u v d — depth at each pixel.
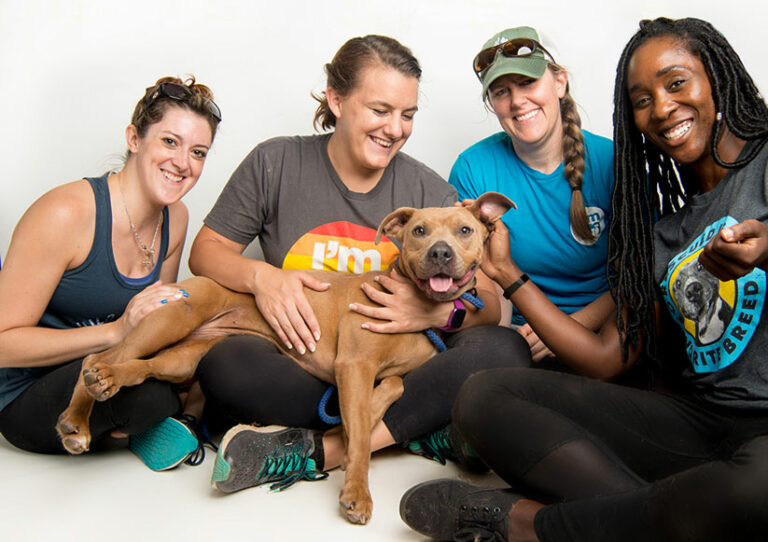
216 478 2.17
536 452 1.74
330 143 2.96
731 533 1.40
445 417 2.46
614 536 1.53
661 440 1.93
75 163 3.67
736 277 1.67
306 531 1.99
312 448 2.37
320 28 3.72
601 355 2.40
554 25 3.76
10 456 2.52
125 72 3.65
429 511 1.84
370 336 2.51
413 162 3.10
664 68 2.10
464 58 3.78
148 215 2.66
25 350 2.37
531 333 2.97
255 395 2.36
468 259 2.51
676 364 2.30
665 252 2.25
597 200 3.09
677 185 2.51
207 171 3.76
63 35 3.60
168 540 1.91
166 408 2.36
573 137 3.01
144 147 2.55
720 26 3.70
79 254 2.49
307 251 2.92
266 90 3.73
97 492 2.22
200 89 2.67
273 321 2.62
